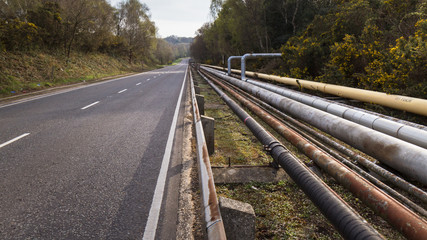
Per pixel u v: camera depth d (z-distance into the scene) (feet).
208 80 61.00
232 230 6.48
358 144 12.91
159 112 28.27
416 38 24.14
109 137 18.80
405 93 22.08
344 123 14.67
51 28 100.01
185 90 50.75
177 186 11.17
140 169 13.01
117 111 29.32
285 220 8.86
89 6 111.45
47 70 78.07
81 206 9.69
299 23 95.91
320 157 9.68
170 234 8.07
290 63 54.03
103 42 159.74
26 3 92.07
